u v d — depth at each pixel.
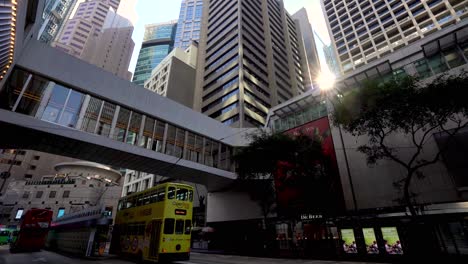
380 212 17.09
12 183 49.50
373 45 53.31
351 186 20.83
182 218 14.33
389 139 20.27
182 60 71.44
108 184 55.44
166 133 22.17
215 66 56.97
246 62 51.53
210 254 22.94
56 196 49.28
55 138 16.27
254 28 60.84
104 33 108.12
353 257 15.82
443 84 12.75
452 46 20.38
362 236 16.22
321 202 19.25
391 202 18.66
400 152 19.45
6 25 7.91
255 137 22.20
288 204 22.62
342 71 55.69
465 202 15.05
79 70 17.88
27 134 15.66
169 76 61.94
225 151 26.95
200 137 25.05
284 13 77.25
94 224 16.27
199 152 24.38
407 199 14.23
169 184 14.56
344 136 23.05
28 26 12.23
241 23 56.53
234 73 49.97
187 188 15.30
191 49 76.69
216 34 62.31
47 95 16.16
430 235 14.23
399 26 51.22
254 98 48.69
